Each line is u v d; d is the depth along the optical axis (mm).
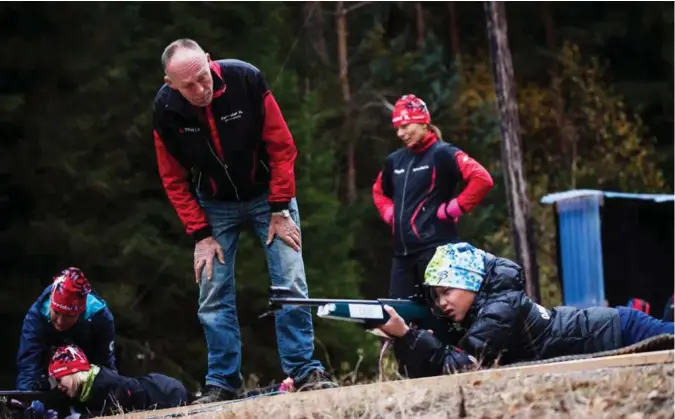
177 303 16562
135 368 16250
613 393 4992
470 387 5398
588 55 30609
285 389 6961
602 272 12242
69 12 16359
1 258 15961
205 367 16750
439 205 9328
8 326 15891
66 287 7465
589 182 25422
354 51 28203
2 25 16109
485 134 24188
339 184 25484
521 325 6172
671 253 12352
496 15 18234
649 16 30031
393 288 9508
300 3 27125
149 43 17094
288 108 18047
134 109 16812
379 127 25656
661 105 29703
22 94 15781
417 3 29219
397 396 5441
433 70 24797
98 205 16438
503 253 21375
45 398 7543
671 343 5801
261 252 16750
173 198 7074
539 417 4875
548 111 28453
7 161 16000
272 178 6879
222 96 6641
